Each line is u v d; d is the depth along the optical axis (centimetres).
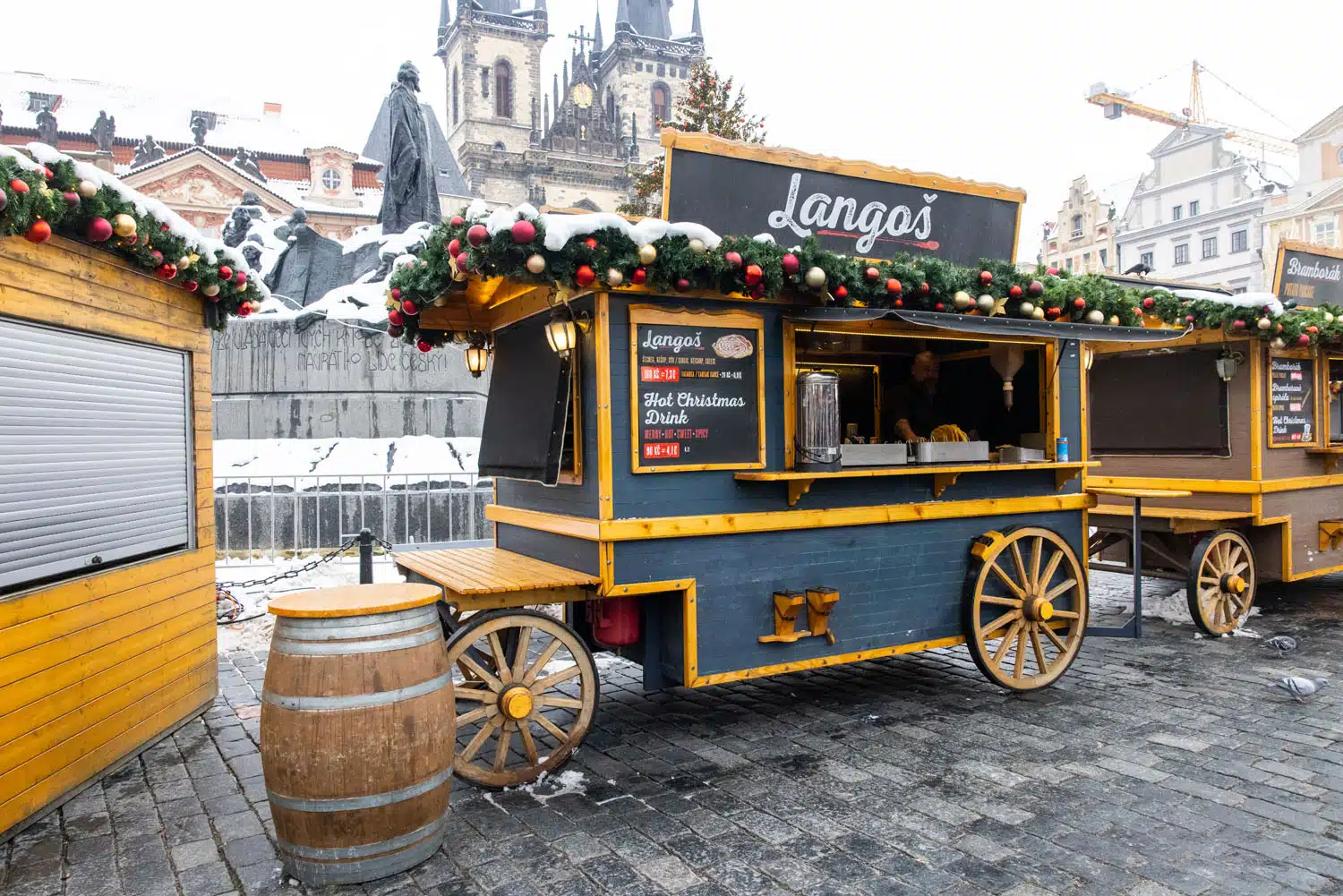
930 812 421
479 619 456
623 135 9775
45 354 453
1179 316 763
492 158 9150
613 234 461
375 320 1381
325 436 1350
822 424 546
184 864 385
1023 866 367
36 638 432
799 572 546
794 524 538
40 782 434
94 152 5803
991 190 623
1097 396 966
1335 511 905
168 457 575
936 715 572
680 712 591
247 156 6172
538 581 476
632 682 670
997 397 710
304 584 961
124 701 507
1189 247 6550
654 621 527
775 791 449
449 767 386
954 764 484
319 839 359
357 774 356
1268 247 5988
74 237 466
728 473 522
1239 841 387
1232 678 650
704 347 514
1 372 420
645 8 10169
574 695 634
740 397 527
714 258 486
